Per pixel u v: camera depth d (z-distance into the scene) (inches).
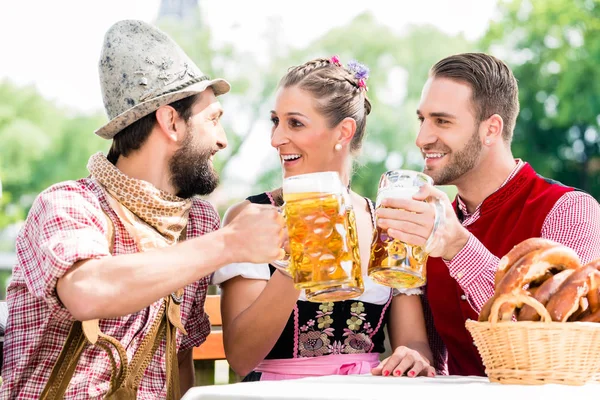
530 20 870.4
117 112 101.5
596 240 116.8
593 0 847.7
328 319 117.3
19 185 817.5
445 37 858.1
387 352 134.6
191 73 103.3
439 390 73.4
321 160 122.9
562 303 79.5
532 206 119.7
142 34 102.0
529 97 871.1
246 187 889.5
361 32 855.7
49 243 88.6
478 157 122.0
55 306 88.7
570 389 74.7
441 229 84.5
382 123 819.4
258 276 116.3
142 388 97.6
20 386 94.3
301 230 80.2
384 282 87.3
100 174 99.7
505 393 71.9
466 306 116.7
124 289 84.8
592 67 825.5
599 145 881.5
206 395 71.7
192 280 86.2
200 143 102.8
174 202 102.3
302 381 82.3
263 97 891.4
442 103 120.7
